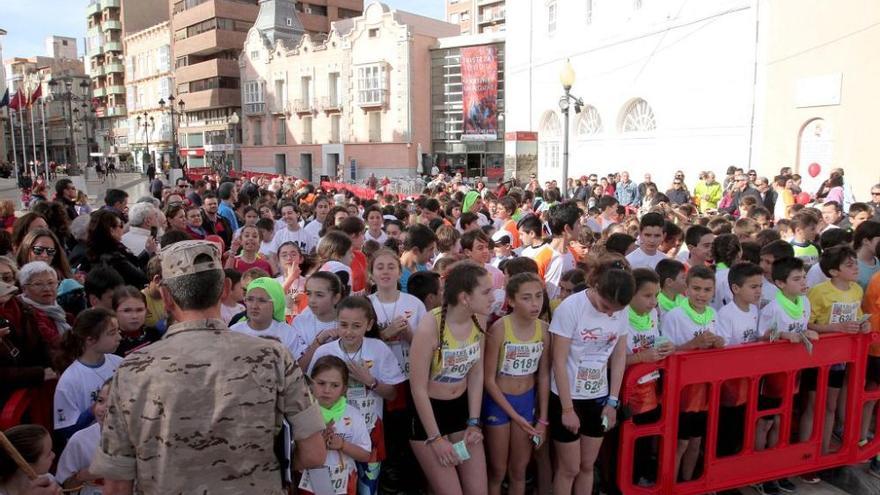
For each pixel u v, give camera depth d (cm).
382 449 381
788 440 425
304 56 4534
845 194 1166
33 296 400
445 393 355
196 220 798
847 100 1424
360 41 4188
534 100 2658
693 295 417
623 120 2158
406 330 406
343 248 555
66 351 350
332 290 417
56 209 700
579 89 2350
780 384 428
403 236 684
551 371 377
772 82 1592
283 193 1708
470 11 7512
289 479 214
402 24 3975
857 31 1394
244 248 654
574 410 373
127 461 201
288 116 4738
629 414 380
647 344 412
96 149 8550
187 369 197
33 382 349
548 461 395
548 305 420
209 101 5475
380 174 4166
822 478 455
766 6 1587
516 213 957
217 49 5512
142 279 550
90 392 346
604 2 2184
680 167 1900
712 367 394
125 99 7881
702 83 1803
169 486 192
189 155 6006
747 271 425
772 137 1603
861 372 438
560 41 2453
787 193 1150
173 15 6041
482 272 343
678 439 401
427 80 4088
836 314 454
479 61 3712
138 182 4191
